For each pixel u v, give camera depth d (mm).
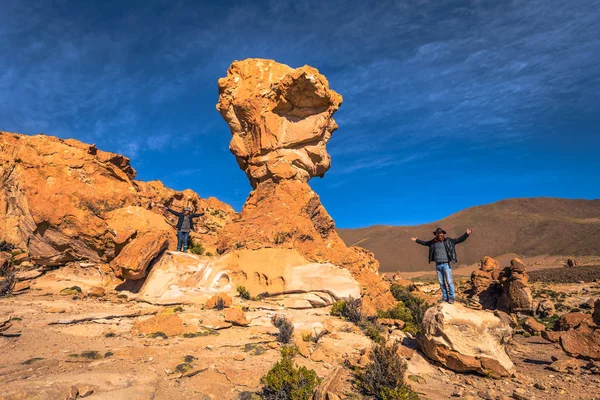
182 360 8547
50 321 10328
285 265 17016
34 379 6672
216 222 26844
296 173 22797
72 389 6301
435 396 8805
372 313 16797
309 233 19688
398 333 14258
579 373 11984
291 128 23016
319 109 23500
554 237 172250
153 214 17609
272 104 23203
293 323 12781
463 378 10633
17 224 17469
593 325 15102
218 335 10852
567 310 34031
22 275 15023
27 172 16172
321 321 13508
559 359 14156
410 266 172750
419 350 12508
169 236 17047
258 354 9594
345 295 16016
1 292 12945
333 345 11289
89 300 13602
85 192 16469
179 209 25000
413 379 9875
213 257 17750
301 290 16109
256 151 23328
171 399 6781
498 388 9898
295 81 21734
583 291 44688
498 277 40625
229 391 7367
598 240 137000
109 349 8906
